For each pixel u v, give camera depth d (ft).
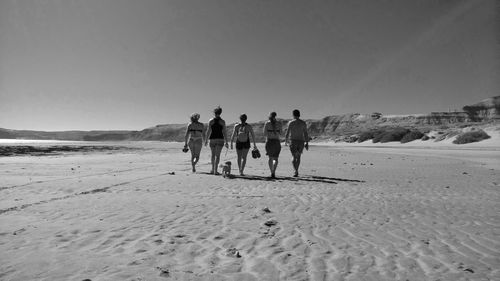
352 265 10.77
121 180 31.22
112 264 10.67
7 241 12.97
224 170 34.14
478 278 9.83
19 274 9.88
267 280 9.58
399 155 89.92
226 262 10.95
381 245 12.80
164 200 21.56
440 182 31.07
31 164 51.13
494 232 14.61
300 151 35.14
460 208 19.57
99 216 17.13
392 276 9.93
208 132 37.01
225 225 15.51
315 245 12.75
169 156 80.53
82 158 69.26
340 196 23.39
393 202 21.29
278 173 38.96
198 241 13.12
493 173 39.88
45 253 11.66
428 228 15.25
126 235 13.84
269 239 13.44
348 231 14.69
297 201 21.48
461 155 87.81
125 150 127.44
